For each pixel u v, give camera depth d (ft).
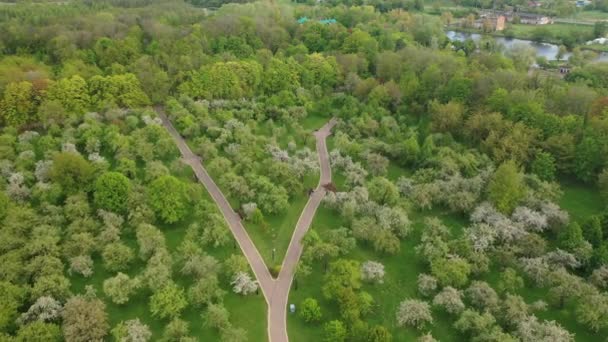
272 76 624.59
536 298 330.13
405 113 574.97
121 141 470.80
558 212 385.91
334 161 476.13
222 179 431.02
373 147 492.13
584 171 442.91
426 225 381.19
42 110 509.76
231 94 597.11
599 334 304.91
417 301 310.86
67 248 344.28
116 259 340.59
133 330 286.66
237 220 408.26
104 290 316.81
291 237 391.65
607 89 584.40
